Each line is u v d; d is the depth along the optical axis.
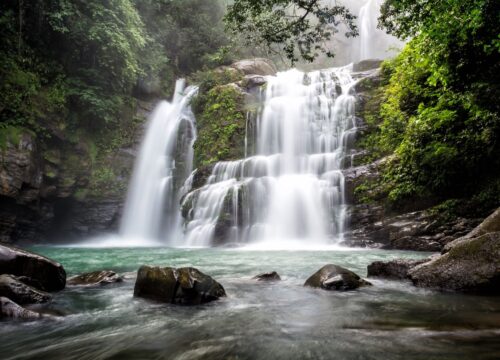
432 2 8.54
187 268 4.87
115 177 21.58
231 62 30.73
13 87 17.09
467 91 9.98
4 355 2.80
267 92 23.89
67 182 19.56
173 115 26.08
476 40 8.68
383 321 3.41
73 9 19.31
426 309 3.88
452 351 2.43
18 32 18.14
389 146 15.26
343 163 16.59
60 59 20.44
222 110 23.06
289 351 2.65
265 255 11.19
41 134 18.25
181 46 30.53
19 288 4.47
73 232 20.61
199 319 3.75
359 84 20.19
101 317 3.92
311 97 20.72
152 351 2.80
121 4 21.16
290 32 11.16
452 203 11.47
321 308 4.12
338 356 2.48
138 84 25.80
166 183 22.70
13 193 15.83
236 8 10.92
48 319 3.82
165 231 21.81
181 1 29.70
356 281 5.37
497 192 10.58
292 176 16.77
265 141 21.02
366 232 13.33
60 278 5.55
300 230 15.31
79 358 2.70
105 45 20.42
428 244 11.25
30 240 18.61
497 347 2.50
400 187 13.02
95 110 20.72
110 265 9.46
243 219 16.16
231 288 5.51
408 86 14.52
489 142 10.72
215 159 21.05
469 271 4.81
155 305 4.45
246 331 3.26
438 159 11.90
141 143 23.41
